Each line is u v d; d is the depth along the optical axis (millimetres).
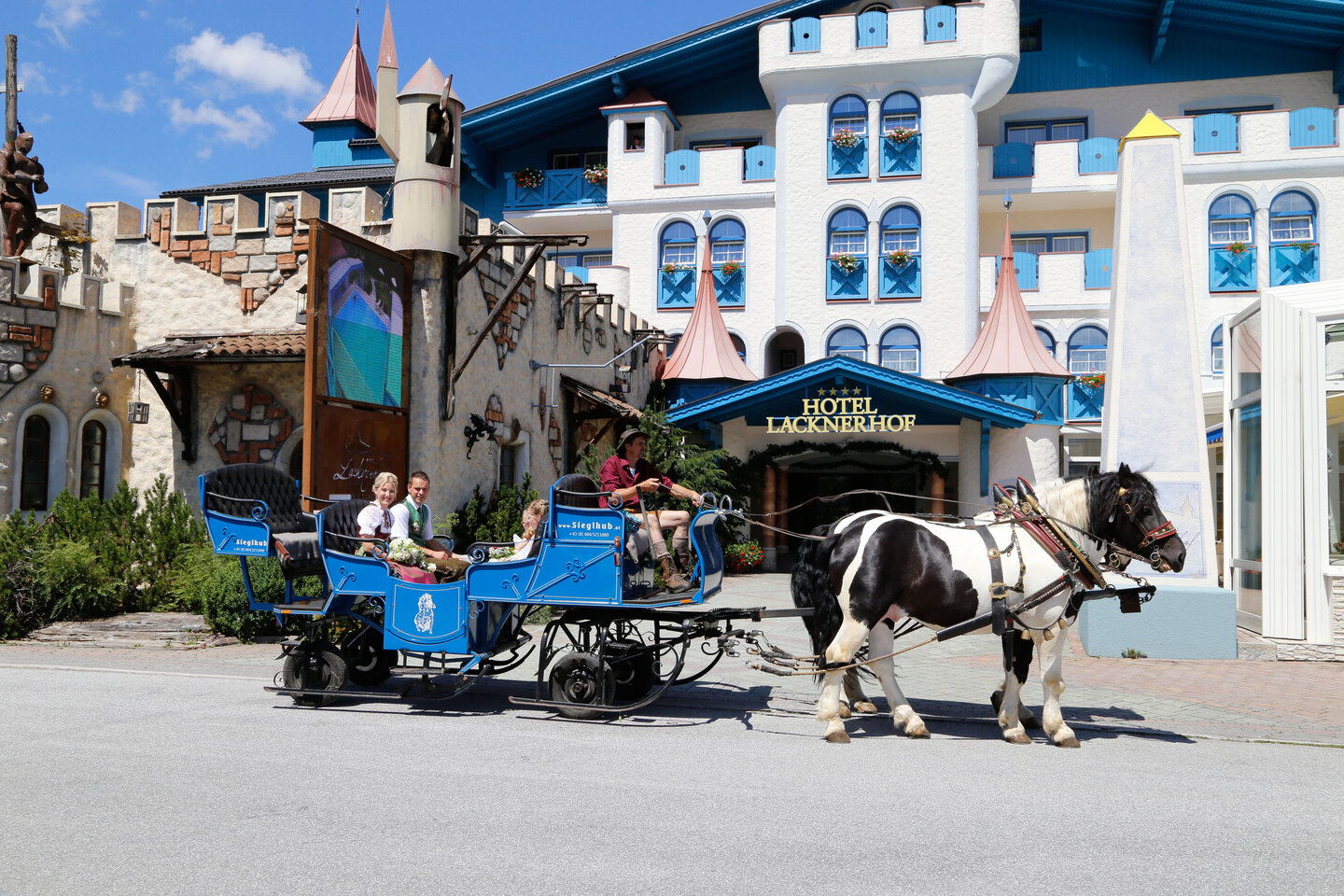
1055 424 23375
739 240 28719
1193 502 11633
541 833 4910
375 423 12914
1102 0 28406
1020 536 7219
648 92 30516
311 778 5855
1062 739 7152
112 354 15031
